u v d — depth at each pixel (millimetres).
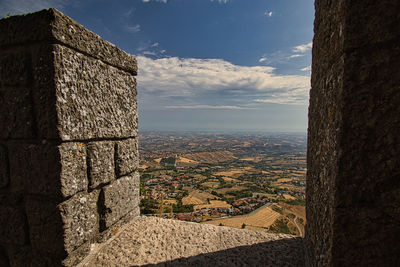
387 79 880
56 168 1348
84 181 1569
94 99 1638
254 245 1812
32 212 1437
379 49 884
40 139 1361
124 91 2039
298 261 1614
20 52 1346
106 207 1800
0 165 1465
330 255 1000
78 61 1478
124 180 2080
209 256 1679
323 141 1250
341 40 955
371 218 922
